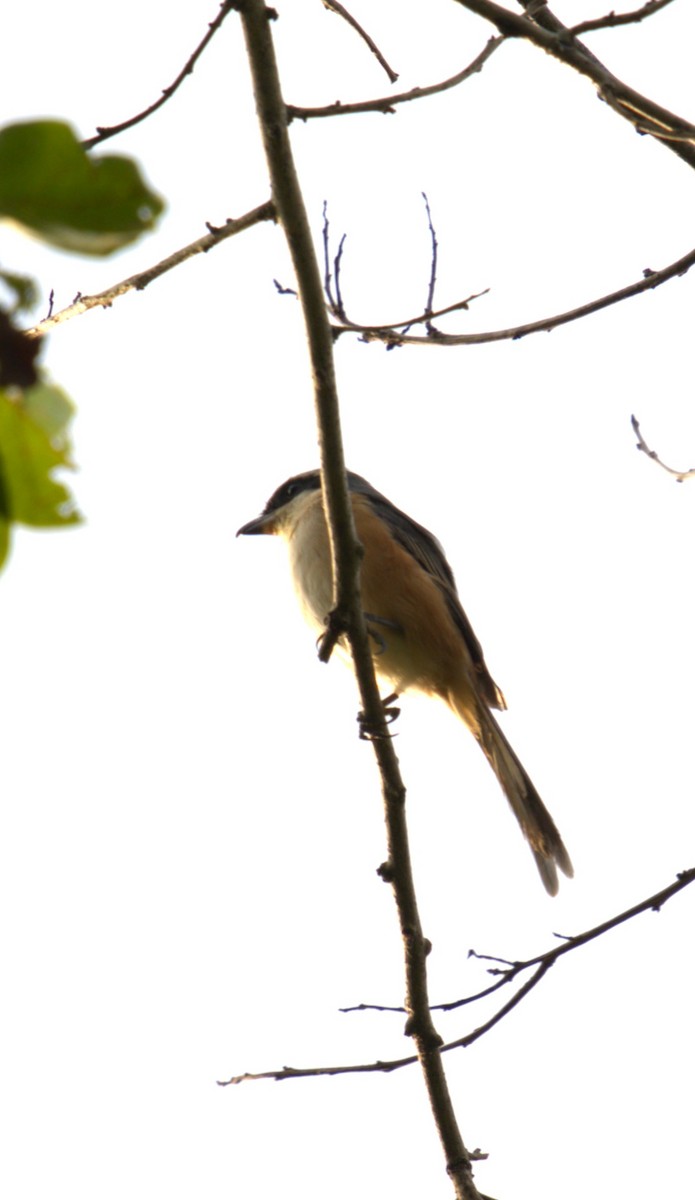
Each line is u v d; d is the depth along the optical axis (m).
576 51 7.82
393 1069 8.40
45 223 2.81
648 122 7.95
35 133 2.74
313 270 7.38
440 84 7.51
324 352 7.56
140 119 7.08
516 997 8.28
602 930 8.28
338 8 8.09
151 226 2.84
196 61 7.04
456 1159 8.13
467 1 7.66
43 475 3.12
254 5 7.05
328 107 7.38
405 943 8.60
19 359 2.99
